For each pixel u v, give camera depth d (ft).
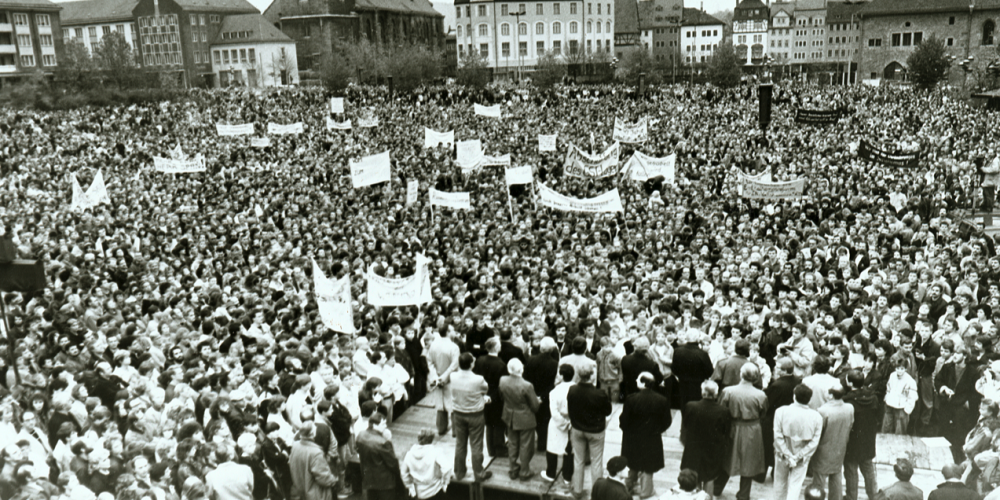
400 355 38.11
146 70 284.61
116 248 61.57
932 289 42.80
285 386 31.91
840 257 52.42
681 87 231.91
